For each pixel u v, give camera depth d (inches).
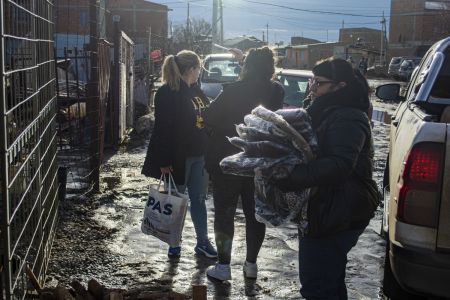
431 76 213.0
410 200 137.7
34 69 161.5
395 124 223.3
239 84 189.0
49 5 202.5
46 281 187.9
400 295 169.6
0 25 113.8
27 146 149.3
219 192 191.8
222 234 193.3
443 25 2753.4
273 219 132.7
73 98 470.9
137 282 192.2
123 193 311.3
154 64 1130.0
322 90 134.8
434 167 135.6
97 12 326.3
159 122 203.6
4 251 120.9
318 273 135.7
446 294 135.6
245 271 198.7
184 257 217.9
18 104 135.4
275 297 184.5
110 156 431.2
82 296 151.3
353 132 127.6
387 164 252.4
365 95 136.9
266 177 124.6
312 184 123.7
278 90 194.9
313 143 127.0
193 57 206.2
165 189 211.0
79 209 270.2
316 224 129.2
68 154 418.9
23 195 136.3
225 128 188.1
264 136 126.0
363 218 133.8
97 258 211.9
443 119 177.5
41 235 175.8
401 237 139.3
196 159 213.9
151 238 237.6
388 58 2984.7
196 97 210.8
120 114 471.5
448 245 134.6
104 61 374.6
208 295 184.2
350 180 131.7
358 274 208.1
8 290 121.6
